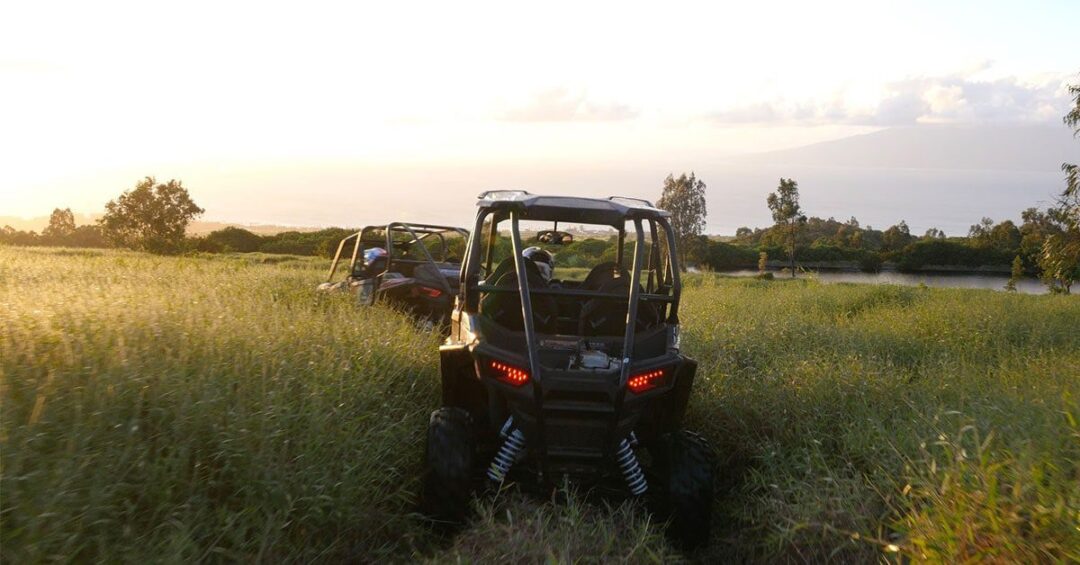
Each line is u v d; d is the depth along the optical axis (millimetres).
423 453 5469
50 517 3439
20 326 5820
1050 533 3848
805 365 7754
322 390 5680
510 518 4457
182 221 69062
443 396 5625
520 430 5219
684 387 5578
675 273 5762
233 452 4453
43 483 3586
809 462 5348
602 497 5547
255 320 7395
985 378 7488
